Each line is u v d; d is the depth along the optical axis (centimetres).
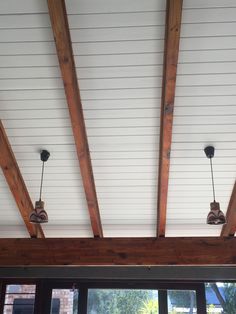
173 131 414
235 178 464
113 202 504
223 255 473
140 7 316
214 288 566
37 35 336
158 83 370
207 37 333
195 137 419
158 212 496
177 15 300
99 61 354
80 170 439
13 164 446
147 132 415
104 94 380
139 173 464
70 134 421
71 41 340
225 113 393
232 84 367
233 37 332
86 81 370
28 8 317
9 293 579
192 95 378
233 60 349
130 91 377
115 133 418
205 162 447
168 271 565
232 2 308
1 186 479
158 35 335
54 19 308
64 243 496
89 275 571
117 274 569
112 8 316
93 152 441
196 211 510
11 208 514
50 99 387
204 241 480
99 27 329
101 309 564
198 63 352
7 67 361
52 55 351
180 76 363
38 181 479
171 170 458
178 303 557
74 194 495
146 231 547
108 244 491
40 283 578
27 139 429
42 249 495
